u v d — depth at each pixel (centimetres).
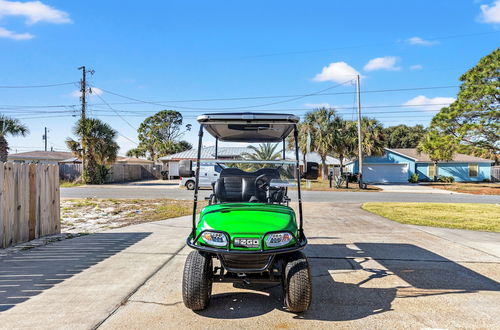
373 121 3072
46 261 544
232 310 378
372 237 754
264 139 604
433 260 576
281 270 384
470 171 3569
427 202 1598
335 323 348
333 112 2816
